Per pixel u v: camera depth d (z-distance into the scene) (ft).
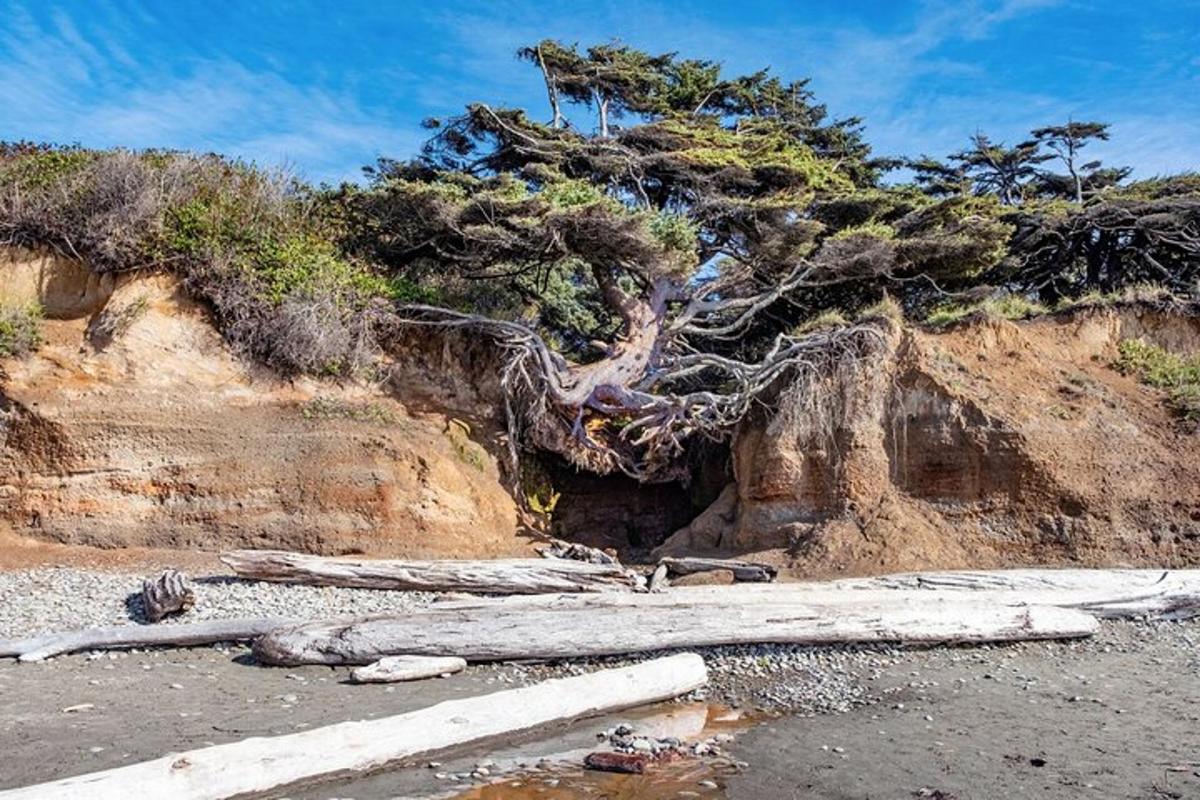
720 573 52.60
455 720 25.58
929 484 59.52
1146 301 69.46
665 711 30.22
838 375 63.46
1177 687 32.89
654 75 95.40
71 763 22.63
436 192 61.26
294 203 68.23
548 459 71.61
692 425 66.03
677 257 66.69
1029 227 88.53
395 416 62.03
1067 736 27.04
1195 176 89.97
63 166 61.26
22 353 55.72
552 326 87.40
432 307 65.77
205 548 54.13
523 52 89.15
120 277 60.08
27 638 35.81
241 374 59.47
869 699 31.60
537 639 34.99
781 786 22.76
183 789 19.95
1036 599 42.60
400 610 39.06
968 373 62.69
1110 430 59.52
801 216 74.18
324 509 55.98
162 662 34.86
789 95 114.73
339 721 27.07
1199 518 54.90
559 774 23.65
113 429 54.60
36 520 52.90
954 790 22.39
